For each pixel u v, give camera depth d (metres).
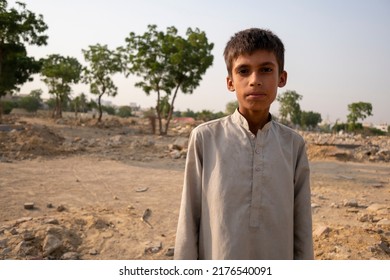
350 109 64.12
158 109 26.92
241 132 1.69
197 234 1.77
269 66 1.59
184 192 1.77
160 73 25.92
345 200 7.47
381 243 4.59
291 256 1.68
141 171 10.72
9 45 25.23
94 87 33.59
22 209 6.22
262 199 1.61
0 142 13.44
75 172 10.09
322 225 5.54
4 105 60.59
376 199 8.12
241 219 1.60
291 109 58.19
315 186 9.41
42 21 25.62
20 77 28.25
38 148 13.00
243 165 1.64
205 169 1.70
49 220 5.14
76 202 6.91
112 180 9.20
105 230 5.09
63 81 43.03
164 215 6.23
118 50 33.12
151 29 25.38
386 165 14.62
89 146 15.79
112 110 92.06
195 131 1.78
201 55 25.34
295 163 1.79
